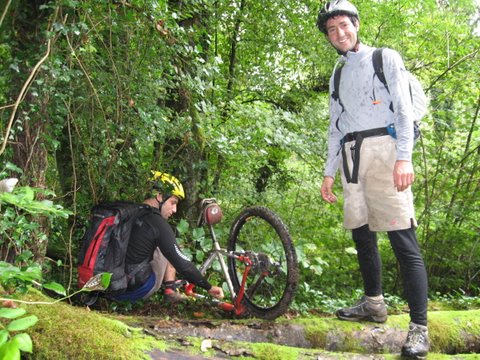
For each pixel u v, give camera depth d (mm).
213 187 5023
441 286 5941
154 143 4180
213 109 3871
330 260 5801
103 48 3293
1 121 2500
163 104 4051
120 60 3289
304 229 6117
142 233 3074
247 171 5379
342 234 6273
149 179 3582
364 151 2686
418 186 5820
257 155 4820
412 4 6352
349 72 2766
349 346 2881
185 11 3834
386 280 5859
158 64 3414
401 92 2555
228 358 2260
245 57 6512
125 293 3133
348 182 2795
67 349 1931
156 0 3047
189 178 4383
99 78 3150
